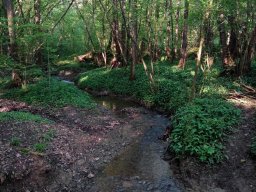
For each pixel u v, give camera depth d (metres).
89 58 35.12
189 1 13.44
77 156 11.29
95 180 10.19
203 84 16.16
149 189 9.66
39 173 9.58
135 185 9.90
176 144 11.68
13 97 18.84
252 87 17.22
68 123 14.95
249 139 11.26
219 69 20.28
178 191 9.52
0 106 16.38
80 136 13.09
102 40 33.75
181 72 22.19
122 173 10.66
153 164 11.31
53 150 10.98
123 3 22.80
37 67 23.75
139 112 18.02
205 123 11.81
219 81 18.34
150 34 26.61
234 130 11.97
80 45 45.41
